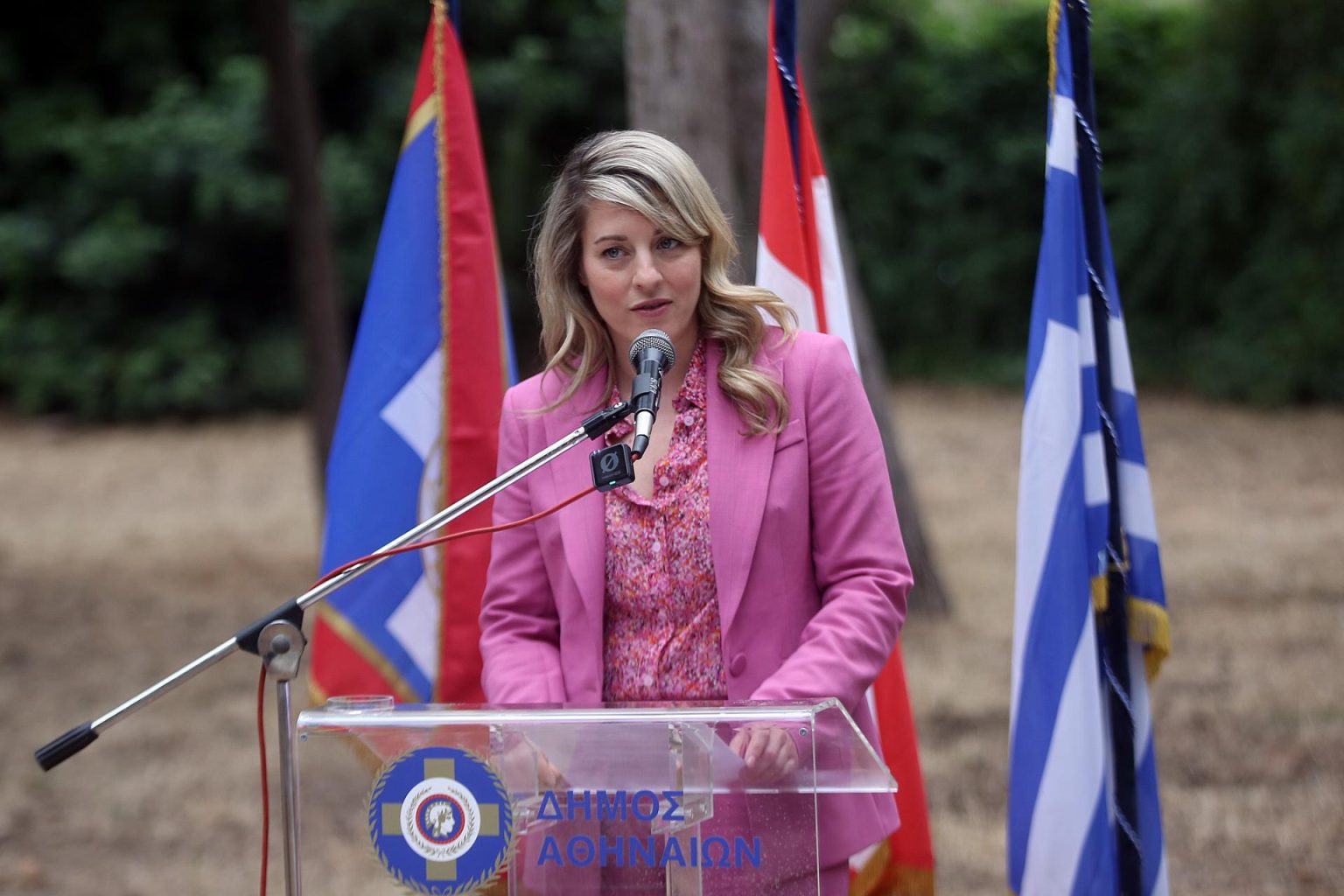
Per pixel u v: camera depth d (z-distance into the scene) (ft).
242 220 174.70
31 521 116.98
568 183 22.76
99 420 179.63
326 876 27.73
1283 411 143.74
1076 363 26.68
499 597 23.34
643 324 22.24
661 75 50.42
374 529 30.60
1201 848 42.68
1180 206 153.17
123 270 174.70
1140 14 168.14
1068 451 26.45
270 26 82.94
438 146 31.22
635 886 18.80
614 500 22.52
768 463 22.04
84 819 50.70
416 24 177.88
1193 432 134.51
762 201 29.84
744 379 22.16
